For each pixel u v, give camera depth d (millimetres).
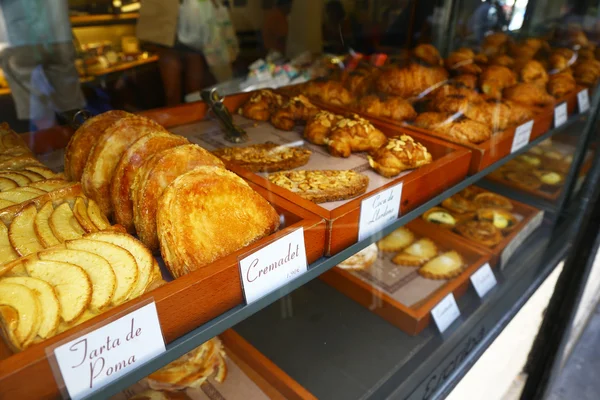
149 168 981
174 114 1499
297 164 1508
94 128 1145
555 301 2209
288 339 1602
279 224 1062
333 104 1954
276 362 1519
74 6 1128
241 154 1465
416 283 1833
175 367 1316
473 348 1764
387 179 1473
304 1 1753
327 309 1748
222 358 1451
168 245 883
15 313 655
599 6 2562
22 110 1167
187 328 798
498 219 2250
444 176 1441
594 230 2023
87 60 1208
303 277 1007
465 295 1936
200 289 781
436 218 2227
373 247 1976
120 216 1020
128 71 1290
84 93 1232
